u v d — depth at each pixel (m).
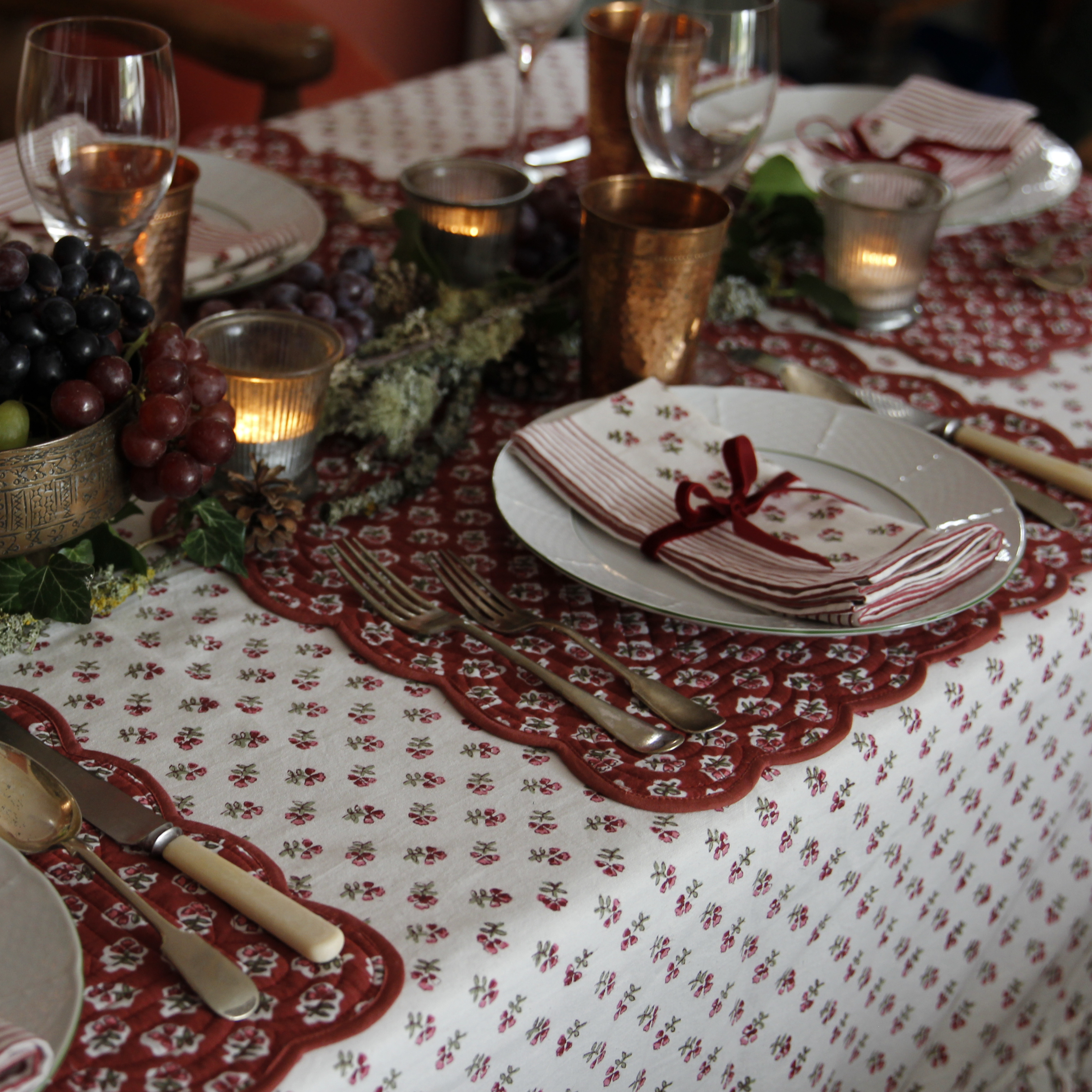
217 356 0.78
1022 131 1.33
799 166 1.29
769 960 0.65
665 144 1.06
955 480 0.82
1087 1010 0.97
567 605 0.73
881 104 1.49
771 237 1.21
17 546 0.61
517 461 0.81
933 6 2.99
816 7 3.68
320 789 0.57
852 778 0.63
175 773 0.57
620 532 0.74
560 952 0.51
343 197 1.22
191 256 0.97
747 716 0.64
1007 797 0.79
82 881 0.51
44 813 0.53
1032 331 1.13
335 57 1.92
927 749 0.68
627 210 0.94
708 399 0.91
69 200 0.79
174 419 0.61
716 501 0.74
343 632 0.68
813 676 0.68
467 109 1.56
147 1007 0.45
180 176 0.91
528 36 1.26
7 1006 0.42
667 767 0.60
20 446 0.59
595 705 0.63
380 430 0.84
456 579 0.73
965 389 1.03
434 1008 0.47
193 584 0.72
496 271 1.06
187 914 0.49
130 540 0.74
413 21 3.01
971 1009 0.88
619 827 0.56
